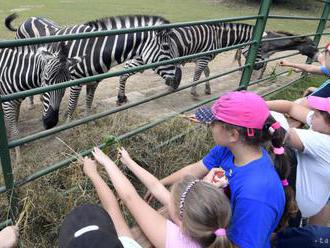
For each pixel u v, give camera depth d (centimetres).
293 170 229
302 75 666
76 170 263
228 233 153
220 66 796
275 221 162
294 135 213
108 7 1543
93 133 356
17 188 233
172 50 511
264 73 752
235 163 174
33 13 1281
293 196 186
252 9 1969
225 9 1895
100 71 462
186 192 146
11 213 232
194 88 593
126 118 394
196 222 141
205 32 588
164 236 162
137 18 467
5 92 418
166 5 1783
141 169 209
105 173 262
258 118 159
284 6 2117
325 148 211
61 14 1305
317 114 217
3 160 213
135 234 188
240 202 157
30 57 394
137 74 684
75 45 436
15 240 180
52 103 372
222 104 163
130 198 184
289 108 278
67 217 134
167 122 360
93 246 114
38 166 307
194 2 2036
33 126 460
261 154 168
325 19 644
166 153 329
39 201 246
